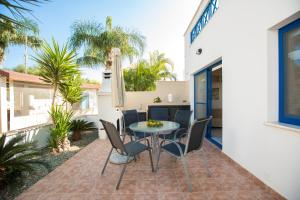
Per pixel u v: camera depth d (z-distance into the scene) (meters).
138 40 9.66
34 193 2.46
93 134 6.69
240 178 2.83
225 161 3.52
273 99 2.47
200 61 5.37
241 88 3.09
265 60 2.49
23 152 2.79
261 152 2.59
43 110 7.30
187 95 7.70
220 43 3.89
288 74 2.32
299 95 2.17
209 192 2.43
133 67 11.80
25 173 2.98
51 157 4.00
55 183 2.72
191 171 3.09
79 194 2.42
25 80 5.89
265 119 2.50
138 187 2.58
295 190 2.05
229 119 3.51
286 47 2.33
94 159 3.74
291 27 2.23
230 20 3.44
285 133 2.16
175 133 3.94
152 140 4.02
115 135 2.68
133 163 3.47
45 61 4.29
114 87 4.38
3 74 5.20
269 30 2.46
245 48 2.96
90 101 9.48
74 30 8.71
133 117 4.85
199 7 5.63
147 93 8.16
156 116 5.25
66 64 4.44
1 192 2.44
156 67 11.95
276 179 2.31
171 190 2.49
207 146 4.57
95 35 8.84
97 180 2.81
